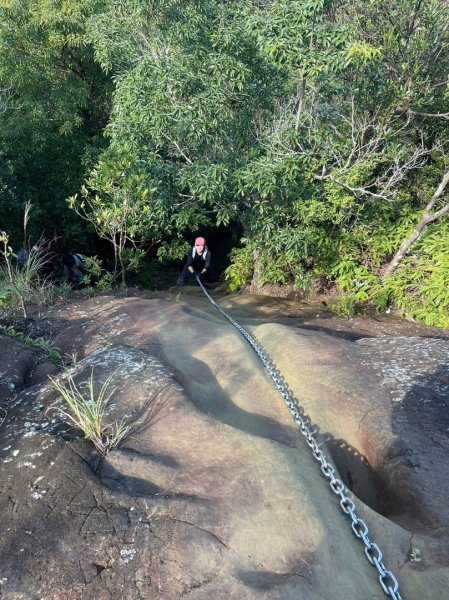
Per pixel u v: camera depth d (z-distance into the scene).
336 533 2.87
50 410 3.66
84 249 13.73
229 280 11.28
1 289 6.18
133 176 7.58
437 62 8.72
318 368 4.73
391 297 8.74
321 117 8.94
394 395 4.41
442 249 8.73
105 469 3.15
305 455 3.57
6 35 11.61
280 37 7.06
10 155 11.77
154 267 13.36
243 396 4.19
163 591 2.44
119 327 5.25
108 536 2.68
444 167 9.42
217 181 8.08
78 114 12.73
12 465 3.14
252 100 8.48
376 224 9.52
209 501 2.88
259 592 2.42
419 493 3.44
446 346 5.33
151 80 8.30
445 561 2.92
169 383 3.89
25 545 2.64
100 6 11.59
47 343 4.89
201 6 8.35
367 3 8.33
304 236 8.80
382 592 2.70
